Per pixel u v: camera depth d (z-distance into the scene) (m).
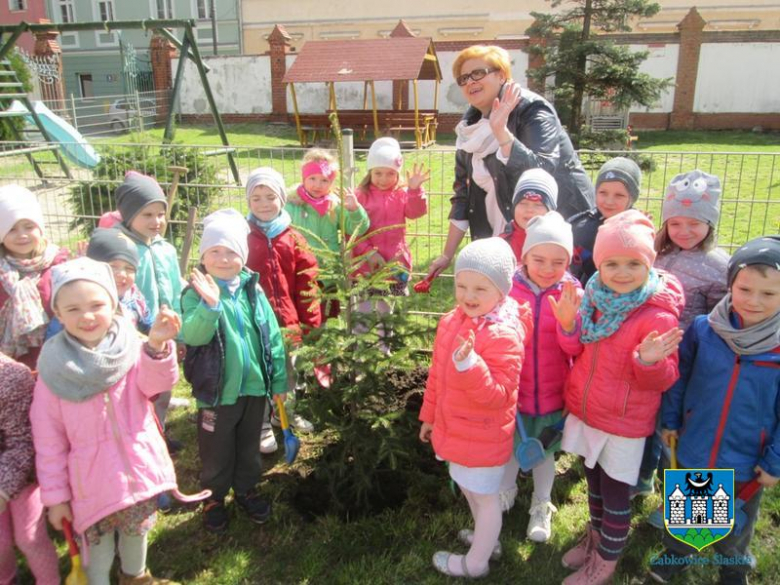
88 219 6.99
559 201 3.65
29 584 2.91
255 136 19.86
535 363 2.87
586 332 2.63
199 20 29.56
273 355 3.20
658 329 2.54
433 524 3.21
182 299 3.03
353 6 27.61
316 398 3.22
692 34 20.27
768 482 2.55
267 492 3.48
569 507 3.39
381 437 3.10
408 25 27.34
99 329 2.48
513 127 3.68
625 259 2.50
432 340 3.28
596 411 2.67
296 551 3.10
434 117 19.22
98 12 31.22
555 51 16.16
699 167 11.61
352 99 22.06
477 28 26.69
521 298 2.91
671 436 2.78
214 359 2.99
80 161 10.07
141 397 2.65
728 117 20.69
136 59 28.47
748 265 2.42
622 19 15.79
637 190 3.34
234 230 3.03
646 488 3.32
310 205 4.21
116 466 2.53
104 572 2.69
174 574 2.97
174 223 6.76
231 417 3.07
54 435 2.50
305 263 3.85
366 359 3.01
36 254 3.17
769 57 19.98
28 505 2.68
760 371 2.49
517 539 3.16
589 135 15.57
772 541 3.11
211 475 3.12
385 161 4.37
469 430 2.69
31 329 3.04
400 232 4.49
